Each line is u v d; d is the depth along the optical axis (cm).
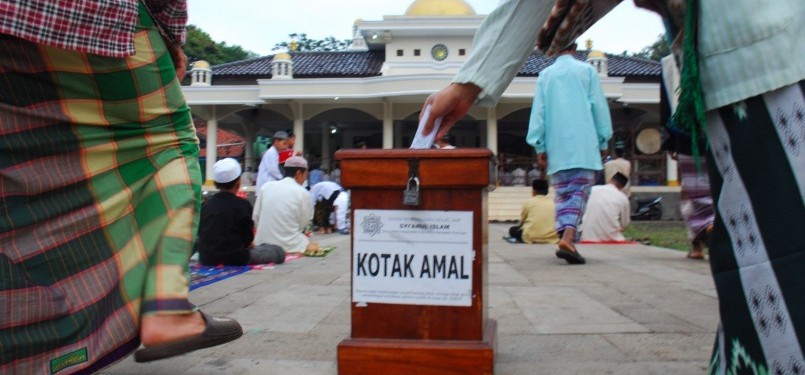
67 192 140
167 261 150
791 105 94
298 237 532
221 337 159
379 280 157
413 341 155
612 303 279
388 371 154
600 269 412
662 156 1722
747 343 99
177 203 155
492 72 134
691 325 229
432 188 154
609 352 190
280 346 200
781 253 94
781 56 95
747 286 99
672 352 189
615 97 1583
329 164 1994
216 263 445
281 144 780
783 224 94
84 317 137
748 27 98
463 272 153
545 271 403
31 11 129
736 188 101
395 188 155
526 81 1609
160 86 154
